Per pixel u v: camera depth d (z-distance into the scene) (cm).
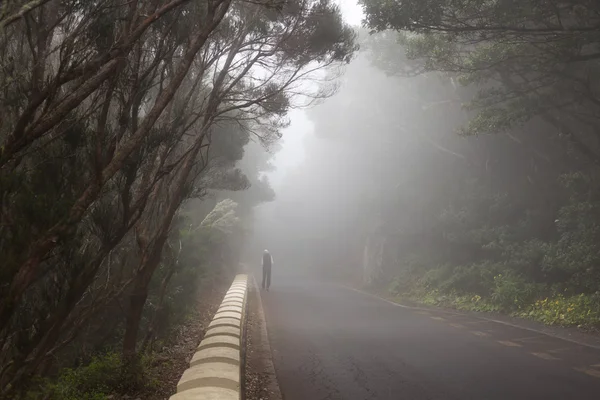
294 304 1930
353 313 1641
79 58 441
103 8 457
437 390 678
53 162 414
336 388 701
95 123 543
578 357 875
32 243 349
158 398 655
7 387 425
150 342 910
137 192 623
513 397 638
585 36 1269
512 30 1334
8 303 333
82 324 624
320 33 898
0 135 425
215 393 373
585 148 1631
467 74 1627
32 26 488
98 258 480
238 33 849
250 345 1045
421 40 1533
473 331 1212
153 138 534
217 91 830
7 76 440
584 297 1352
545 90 1769
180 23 579
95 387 667
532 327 1260
